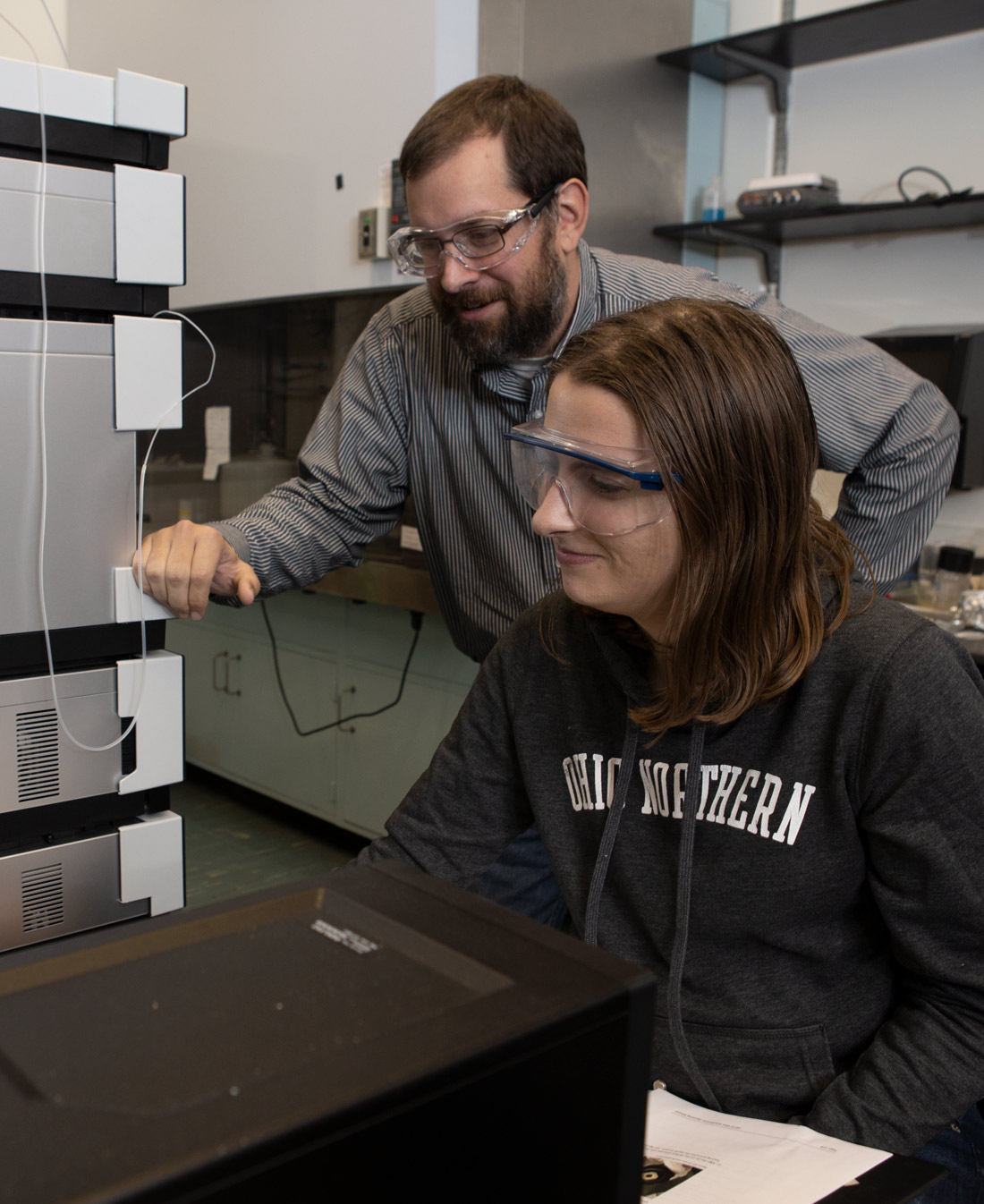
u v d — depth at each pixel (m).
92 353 0.89
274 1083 0.40
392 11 2.41
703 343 0.75
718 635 0.80
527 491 0.84
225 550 1.15
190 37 3.01
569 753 0.99
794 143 2.90
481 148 1.28
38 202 0.85
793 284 2.94
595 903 0.93
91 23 3.39
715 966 0.90
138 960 0.51
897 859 0.81
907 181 2.70
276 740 3.16
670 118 2.86
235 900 0.57
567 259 1.45
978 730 0.80
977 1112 0.91
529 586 1.62
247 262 2.93
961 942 0.81
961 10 2.40
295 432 2.87
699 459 0.74
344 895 0.58
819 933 0.88
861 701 0.81
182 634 3.50
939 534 2.63
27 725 0.91
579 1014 0.46
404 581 2.48
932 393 1.63
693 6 2.87
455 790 1.05
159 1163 0.36
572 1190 0.49
